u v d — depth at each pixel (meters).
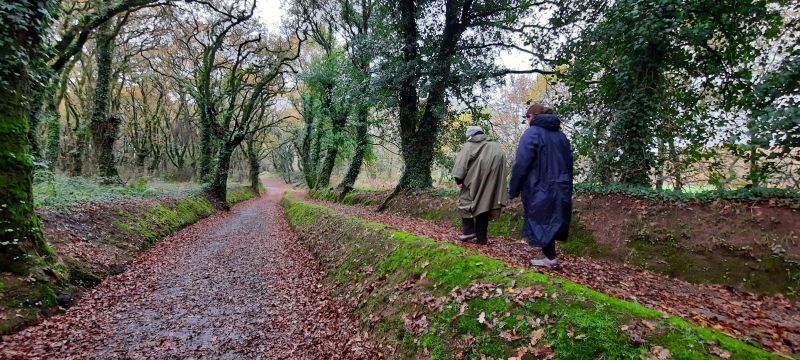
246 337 5.12
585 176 8.82
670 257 5.75
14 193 5.61
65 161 26.02
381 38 14.29
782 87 5.75
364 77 15.71
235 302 6.57
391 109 15.85
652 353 2.45
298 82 30.72
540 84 21.52
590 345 2.71
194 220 16.58
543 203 4.51
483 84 12.90
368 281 5.88
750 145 5.91
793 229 4.91
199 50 28.23
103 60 18.41
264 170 92.00
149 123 34.47
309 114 32.44
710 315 3.57
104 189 14.73
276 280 7.97
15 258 5.42
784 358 2.24
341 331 5.10
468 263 4.37
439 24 13.88
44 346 4.48
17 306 4.93
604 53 8.63
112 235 9.20
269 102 33.75
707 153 7.62
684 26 7.36
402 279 5.09
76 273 6.55
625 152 7.91
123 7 13.02
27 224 5.73
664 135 7.67
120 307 6.08
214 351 4.69
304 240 11.82
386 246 6.35
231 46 25.22
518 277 3.71
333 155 29.23
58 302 5.57
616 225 6.80
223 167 24.38
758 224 5.25
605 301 3.00
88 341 4.80
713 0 6.89
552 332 2.96
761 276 4.80
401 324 4.31
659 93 7.69
